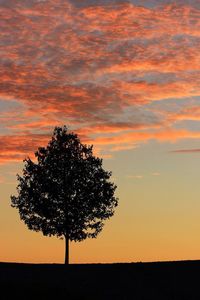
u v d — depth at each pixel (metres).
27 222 69.44
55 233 68.88
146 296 52.19
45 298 49.97
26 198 69.56
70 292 52.34
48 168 69.75
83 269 63.72
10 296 49.94
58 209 68.88
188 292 53.81
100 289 54.12
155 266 65.50
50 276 59.34
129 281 57.75
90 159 70.81
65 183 69.00
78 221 68.50
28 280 56.69
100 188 69.50
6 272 61.50
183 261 68.94
